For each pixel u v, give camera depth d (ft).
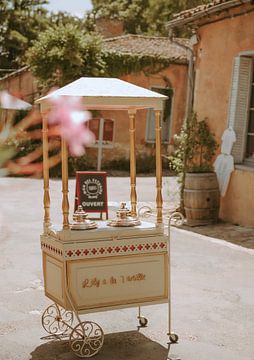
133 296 13.82
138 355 13.15
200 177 32.60
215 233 30.25
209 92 35.09
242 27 32.27
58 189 49.83
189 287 19.57
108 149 70.28
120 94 13.37
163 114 72.28
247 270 22.38
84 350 13.20
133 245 13.73
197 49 36.52
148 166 71.10
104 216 32.86
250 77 32.96
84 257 13.21
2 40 103.45
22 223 32.22
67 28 63.31
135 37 77.30
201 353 13.34
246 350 13.62
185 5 94.43
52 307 16.66
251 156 32.89
